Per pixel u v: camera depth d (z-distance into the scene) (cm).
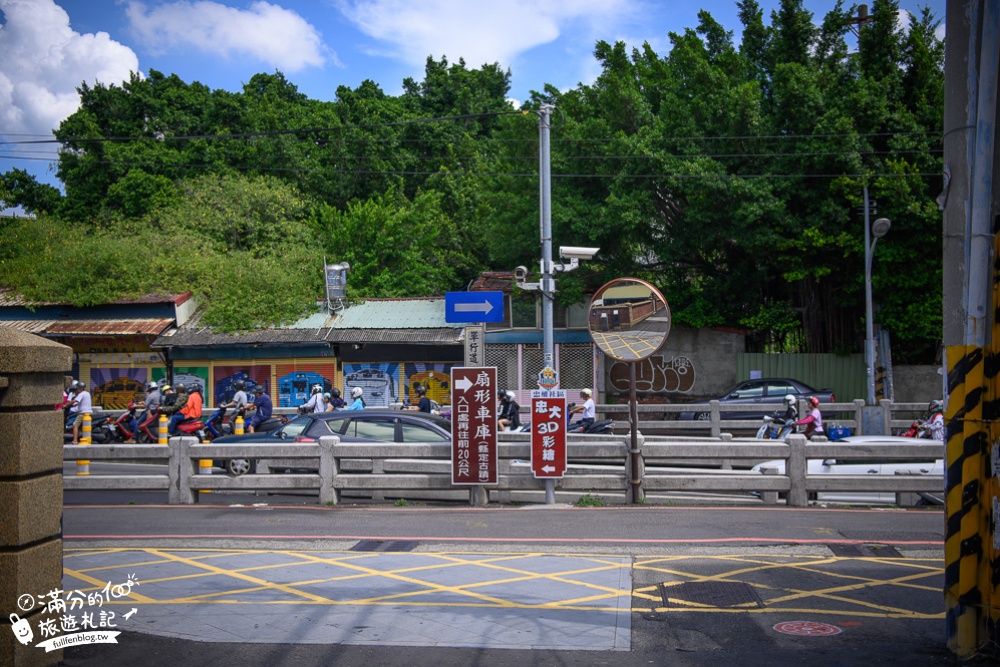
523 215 2594
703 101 2431
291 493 1379
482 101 4931
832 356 2558
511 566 865
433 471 1231
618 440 1448
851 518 1088
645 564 872
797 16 2558
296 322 2808
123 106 4041
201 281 2881
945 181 593
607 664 573
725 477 1185
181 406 1855
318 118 4059
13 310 2864
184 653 593
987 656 562
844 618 680
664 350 2666
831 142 2308
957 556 574
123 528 1062
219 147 3809
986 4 568
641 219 2339
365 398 2712
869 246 2283
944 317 589
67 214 3634
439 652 598
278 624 664
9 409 530
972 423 567
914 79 2508
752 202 2294
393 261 3528
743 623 668
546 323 1894
